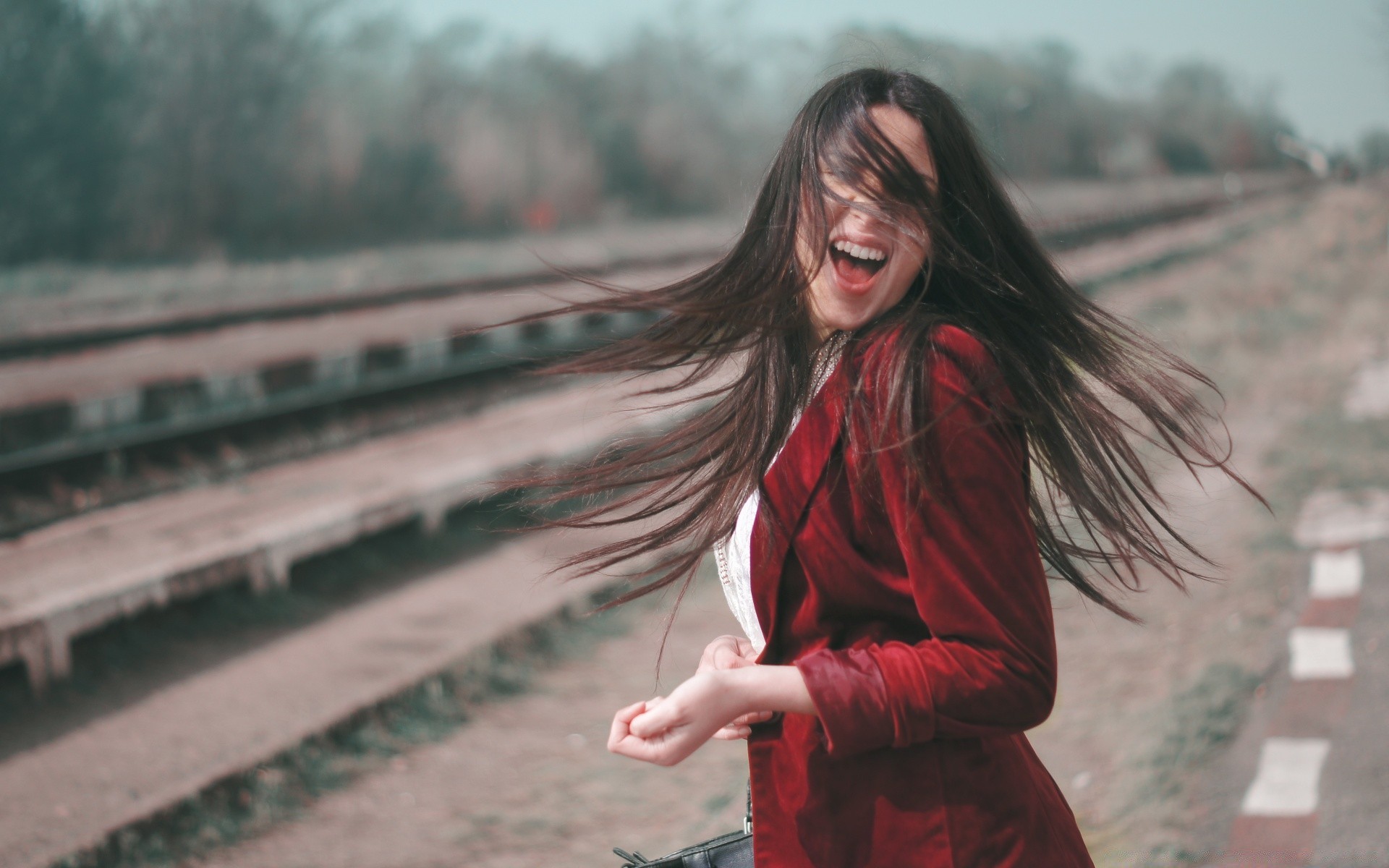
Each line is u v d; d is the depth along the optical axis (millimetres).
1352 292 21375
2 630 5375
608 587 7375
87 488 8539
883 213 1353
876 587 1376
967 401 1300
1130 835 3732
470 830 4609
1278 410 11375
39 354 13078
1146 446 8812
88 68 33281
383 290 20203
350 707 5398
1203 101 126000
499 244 39969
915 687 1263
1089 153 104000
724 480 1481
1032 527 1353
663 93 65812
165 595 6289
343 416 11617
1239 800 3801
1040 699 1308
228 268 29125
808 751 1415
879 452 1304
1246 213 51750
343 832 4598
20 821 4320
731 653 1612
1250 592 5957
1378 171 47531
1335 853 3369
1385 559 6156
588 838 4551
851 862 1392
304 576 7355
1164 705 4684
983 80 83562
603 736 5539
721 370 1686
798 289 1412
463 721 5691
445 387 13609
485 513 9031
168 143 36188
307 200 39750
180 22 37031
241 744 5055
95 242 33406
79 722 5309
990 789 1380
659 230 49000
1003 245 1458
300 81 40844
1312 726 4281
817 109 1435
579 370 1512
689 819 4602
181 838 4383
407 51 48656
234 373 11430
